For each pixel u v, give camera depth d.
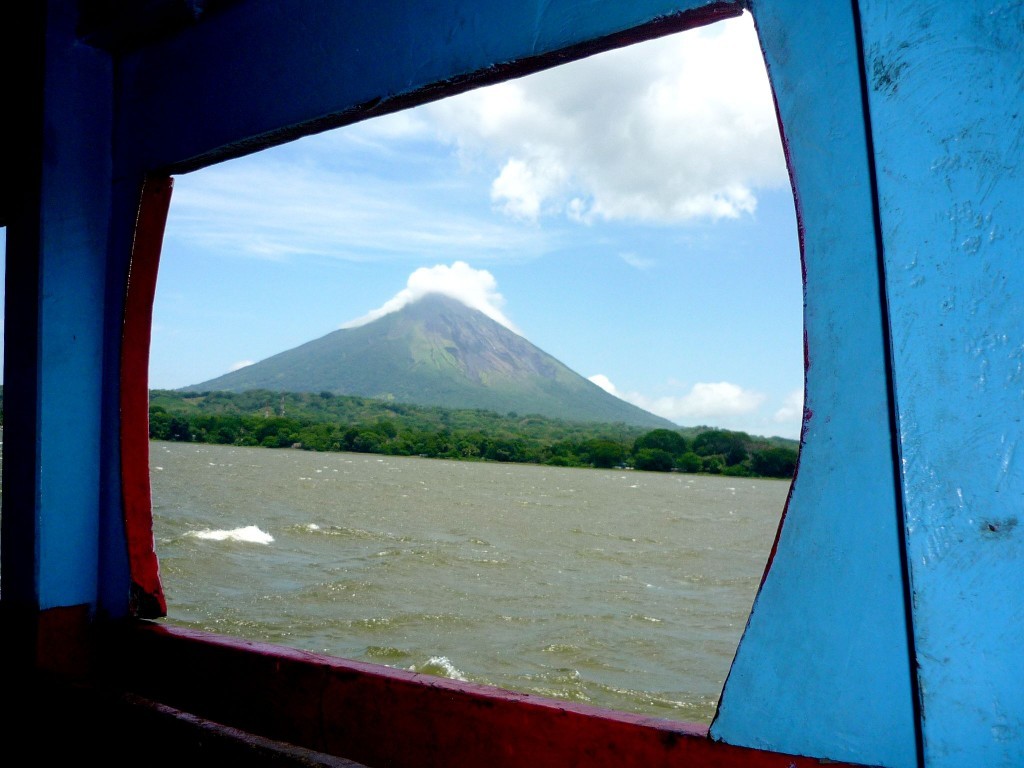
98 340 3.21
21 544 3.08
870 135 1.47
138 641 3.06
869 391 1.54
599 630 13.81
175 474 52.44
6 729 2.31
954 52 1.39
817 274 1.59
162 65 3.10
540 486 69.31
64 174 3.11
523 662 11.62
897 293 1.43
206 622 12.76
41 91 3.05
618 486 79.69
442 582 18.08
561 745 2.07
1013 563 1.36
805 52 1.60
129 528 3.15
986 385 1.38
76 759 2.15
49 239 3.05
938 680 1.40
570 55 2.04
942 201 1.40
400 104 2.43
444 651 11.95
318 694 2.59
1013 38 1.35
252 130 2.76
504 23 2.12
